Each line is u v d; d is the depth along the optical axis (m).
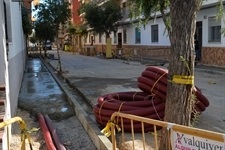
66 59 34.03
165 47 27.16
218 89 11.93
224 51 19.56
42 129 6.99
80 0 56.41
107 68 22.17
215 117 7.73
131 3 7.34
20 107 10.04
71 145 6.43
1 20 6.66
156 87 6.91
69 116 8.83
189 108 4.09
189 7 3.86
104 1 36.72
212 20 20.69
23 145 4.62
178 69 3.98
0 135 5.07
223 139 2.59
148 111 6.57
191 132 2.85
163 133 4.25
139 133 6.47
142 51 28.58
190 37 3.93
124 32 37.50
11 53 8.91
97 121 7.14
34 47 52.12
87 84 13.88
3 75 6.59
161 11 5.86
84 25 47.94
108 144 5.64
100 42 45.78
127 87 12.85
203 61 21.80
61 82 15.36
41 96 11.76
